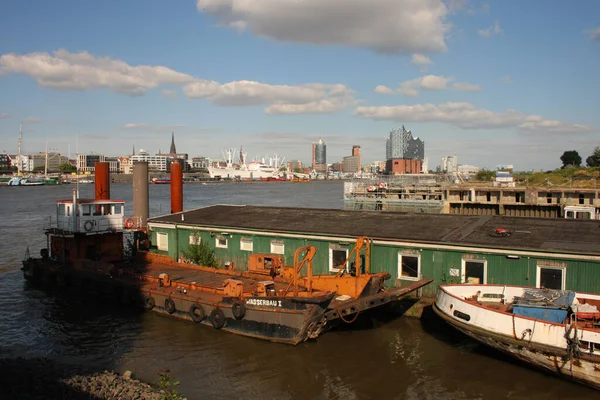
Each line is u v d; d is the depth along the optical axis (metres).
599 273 20.14
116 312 26.58
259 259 26.72
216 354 20.55
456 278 23.36
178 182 45.78
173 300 24.72
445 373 18.61
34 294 30.81
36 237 56.44
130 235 50.38
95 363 19.95
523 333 17.41
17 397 15.92
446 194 57.94
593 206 44.00
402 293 21.67
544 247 21.47
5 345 22.20
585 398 16.67
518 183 78.12
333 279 22.64
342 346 21.12
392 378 18.33
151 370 19.19
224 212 36.56
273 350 20.83
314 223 29.98
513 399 16.69
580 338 16.36
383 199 57.78
